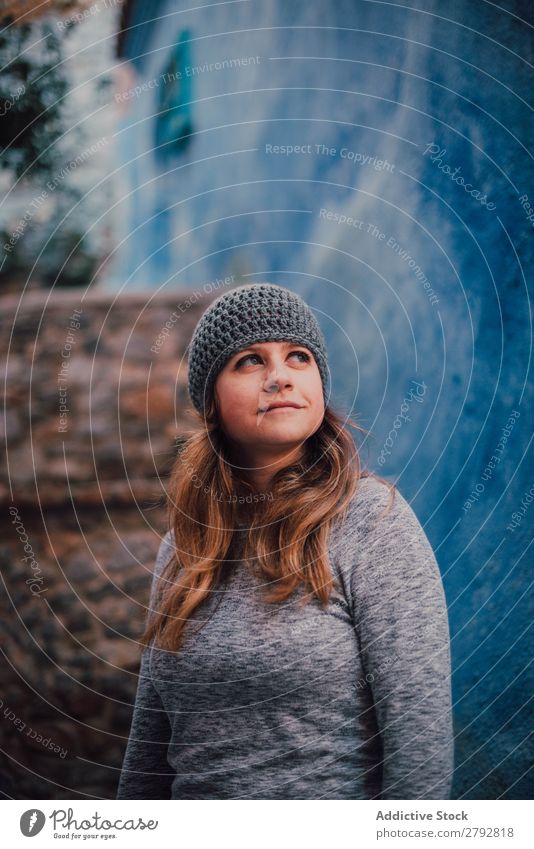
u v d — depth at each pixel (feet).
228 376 3.51
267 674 3.23
